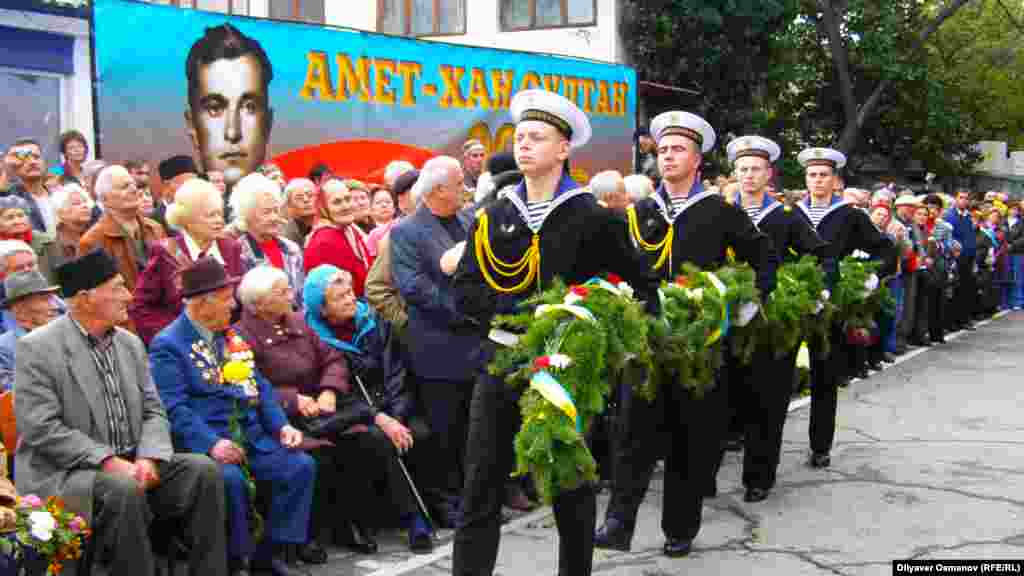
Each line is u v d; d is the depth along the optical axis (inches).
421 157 392.5
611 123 502.3
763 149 257.0
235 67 322.3
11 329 195.3
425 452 229.0
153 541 184.9
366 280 242.5
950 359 484.1
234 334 202.8
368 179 361.7
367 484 214.2
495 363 153.0
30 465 170.6
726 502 244.1
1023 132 1485.0
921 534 216.1
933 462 278.4
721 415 205.6
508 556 207.6
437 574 198.5
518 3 647.8
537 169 158.1
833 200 295.9
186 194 223.8
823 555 203.5
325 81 352.2
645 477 203.6
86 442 170.2
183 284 194.5
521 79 443.2
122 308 179.5
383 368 228.8
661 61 644.1
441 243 229.0
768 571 194.5
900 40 842.2
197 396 193.3
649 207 219.0
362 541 212.7
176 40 305.3
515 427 158.1
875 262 281.9
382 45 373.4
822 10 778.8
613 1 628.4
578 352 148.1
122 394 179.8
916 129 925.8
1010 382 413.4
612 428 219.3
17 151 263.7
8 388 189.6
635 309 157.2
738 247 216.5
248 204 239.5
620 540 202.7
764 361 237.8
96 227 224.7
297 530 195.8
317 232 253.6
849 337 275.3
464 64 411.2
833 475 266.5
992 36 1220.5
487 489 157.1
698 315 193.6
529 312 156.9
